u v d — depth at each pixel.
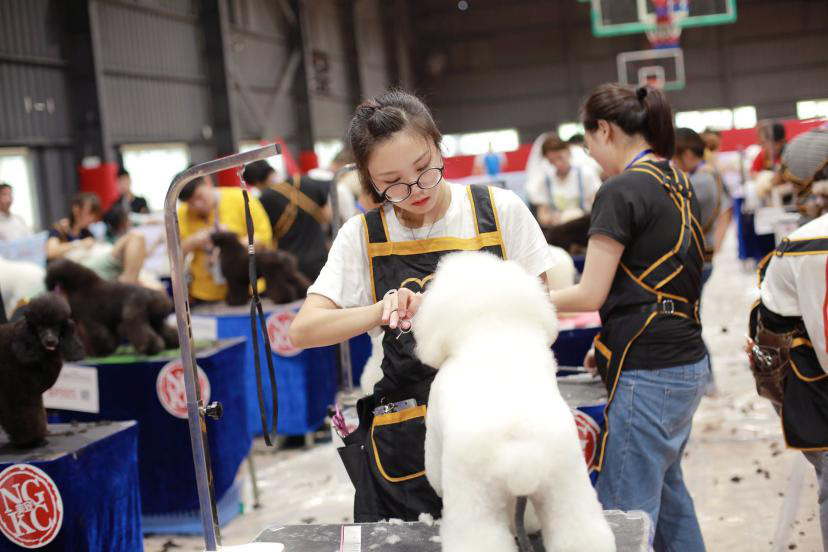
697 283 2.20
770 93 23.73
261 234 5.19
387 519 1.68
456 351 1.40
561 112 24.97
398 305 1.52
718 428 4.52
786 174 2.71
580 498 1.28
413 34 25.73
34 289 4.17
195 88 14.63
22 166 10.66
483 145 25.55
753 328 2.30
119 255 4.80
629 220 2.11
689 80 24.06
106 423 2.80
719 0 19.83
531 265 1.69
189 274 5.06
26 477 2.38
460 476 1.27
